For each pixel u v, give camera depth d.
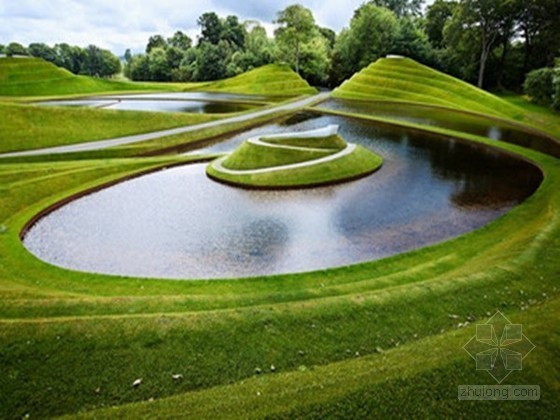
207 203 25.75
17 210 23.97
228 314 12.48
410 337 11.85
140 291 15.65
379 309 12.96
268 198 26.64
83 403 9.43
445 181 29.84
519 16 67.75
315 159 31.36
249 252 19.58
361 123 52.16
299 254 19.38
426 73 70.25
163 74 111.75
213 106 67.56
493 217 23.34
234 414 8.50
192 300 14.20
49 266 17.62
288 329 12.02
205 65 104.81
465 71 77.81
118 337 11.38
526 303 13.14
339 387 9.12
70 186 27.75
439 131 45.22
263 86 81.12
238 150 33.06
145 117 47.28
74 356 10.73
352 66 95.75
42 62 83.19
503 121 51.66
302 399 8.81
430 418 8.30
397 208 24.81
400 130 47.88
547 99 57.66
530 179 29.97
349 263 18.56
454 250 19.06
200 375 10.34
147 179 30.39
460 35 73.31
